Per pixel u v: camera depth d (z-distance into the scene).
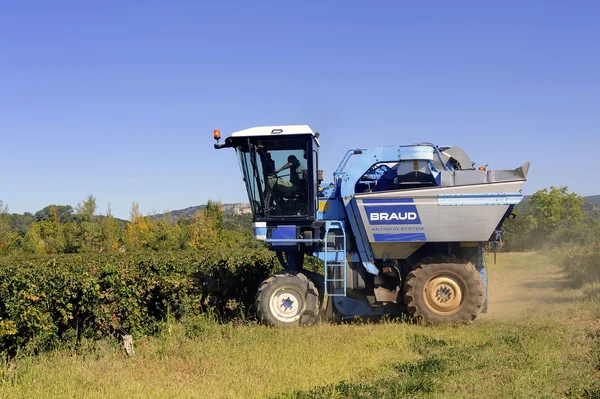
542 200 65.94
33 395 6.77
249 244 47.97
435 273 10.82
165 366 7.98
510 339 8.85
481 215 10.81
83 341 9.23
